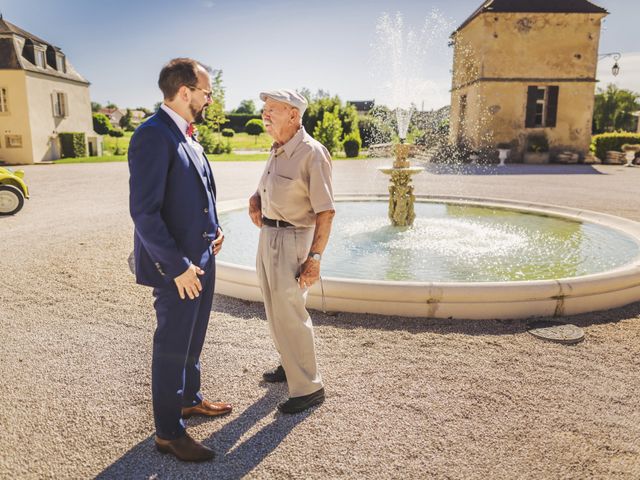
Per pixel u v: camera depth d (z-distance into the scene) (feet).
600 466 7.75
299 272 9.43
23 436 8.51
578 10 73.61
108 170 66.85
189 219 8.07
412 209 26.03
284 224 9.45
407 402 9.58
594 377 10.55
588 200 37.45
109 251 21.85
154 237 7.36
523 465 7.77
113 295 15.99
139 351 11.93
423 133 98.27
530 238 23.20
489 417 9.08
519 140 77.15
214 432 8.74
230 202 32.24
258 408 9.52
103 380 10.51
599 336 12.59
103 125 161.27
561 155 76.43
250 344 12.26
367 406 9.47
